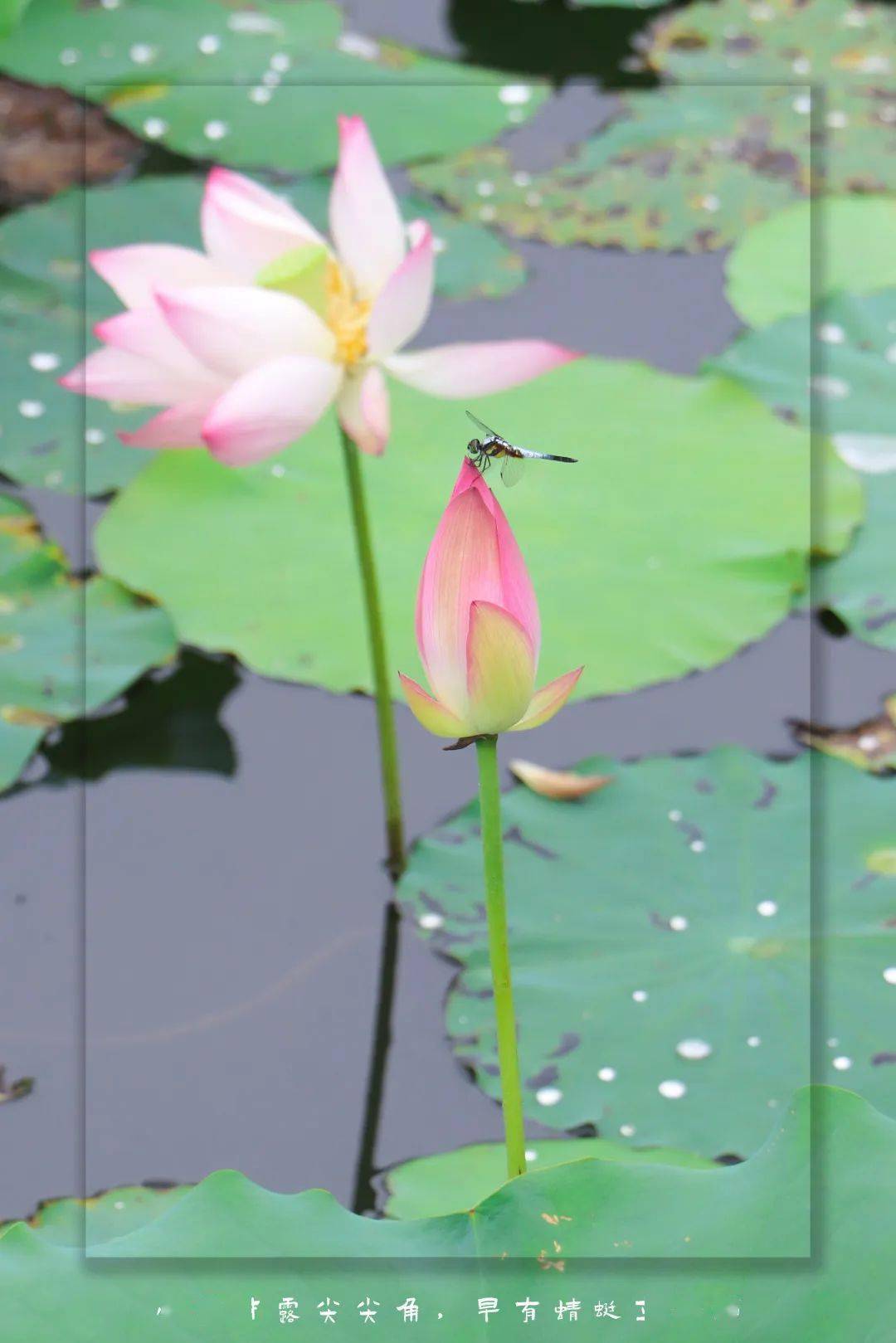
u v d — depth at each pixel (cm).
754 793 226
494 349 219
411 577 237
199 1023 218
